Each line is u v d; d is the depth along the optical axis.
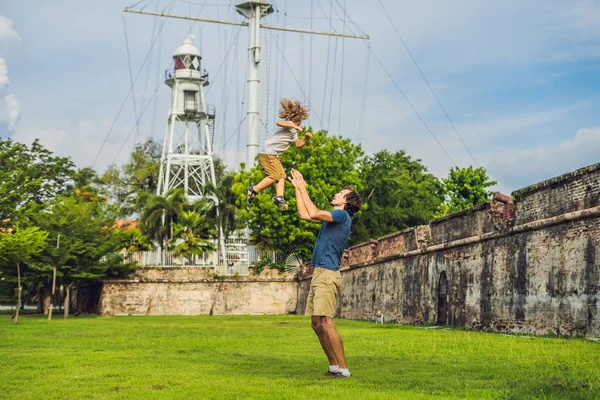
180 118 83.75
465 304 30.53
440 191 88.00
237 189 62.97
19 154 66.19
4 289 56.59
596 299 21.00
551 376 11.45
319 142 60.62
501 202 28.03
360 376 12.03
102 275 53.72
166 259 65.12
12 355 16.75
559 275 23.09
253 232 63.84
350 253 50.50
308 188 58.41
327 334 11.95
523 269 25.52
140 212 74.50
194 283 62.88
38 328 31.56
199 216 68.19
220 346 19.34
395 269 40.00
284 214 60.72
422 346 18.27
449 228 33.03
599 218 21.03
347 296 50.31
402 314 38.47
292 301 64.25
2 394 10.57
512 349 16.80
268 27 74.88
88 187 76.75
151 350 17.97
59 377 12.41
